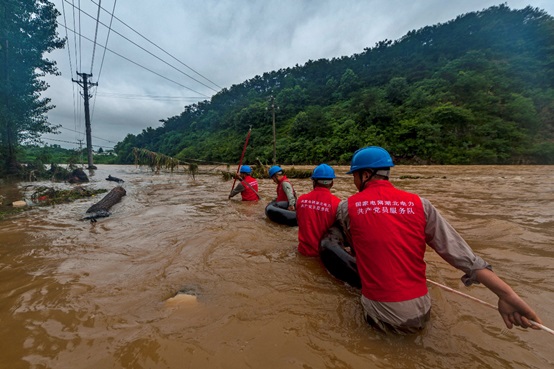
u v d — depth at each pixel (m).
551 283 2.10
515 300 1.27
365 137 39.69
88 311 1.84
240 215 4.91
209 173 18.16
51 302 1.96
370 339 1.51
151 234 3.73
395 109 43.41
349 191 8.16
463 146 33.19
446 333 1.54
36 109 15.12
